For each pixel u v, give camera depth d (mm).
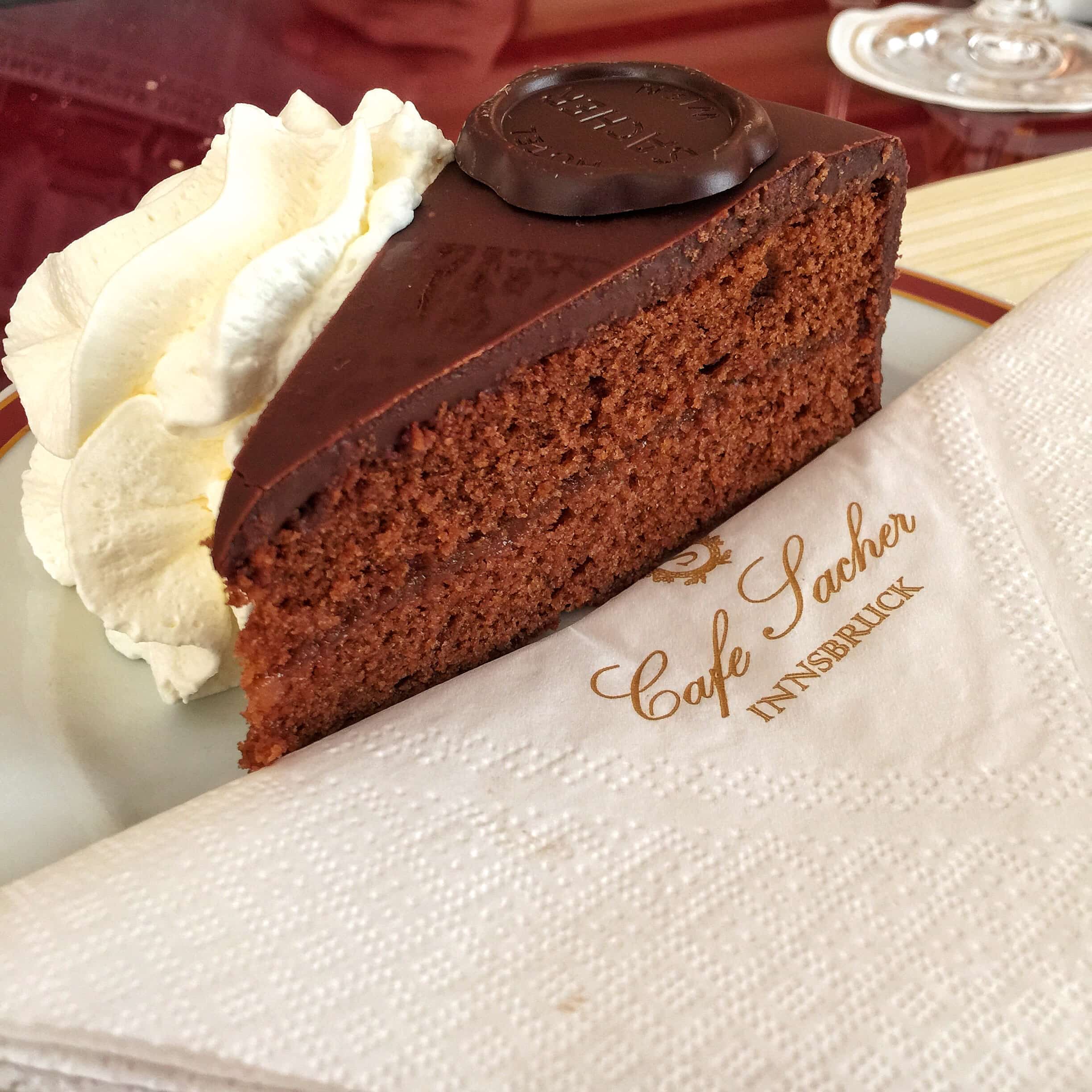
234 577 138
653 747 138
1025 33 285
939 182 238
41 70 271
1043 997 110
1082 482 162
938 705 139
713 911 120
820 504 165
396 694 163
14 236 224
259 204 156
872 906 119
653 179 155
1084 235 220
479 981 114
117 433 150
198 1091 107
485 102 171
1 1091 108
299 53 281
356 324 145
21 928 115
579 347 152
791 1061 106
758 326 173
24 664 157
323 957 115
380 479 143
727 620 153
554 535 167
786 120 176
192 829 127
